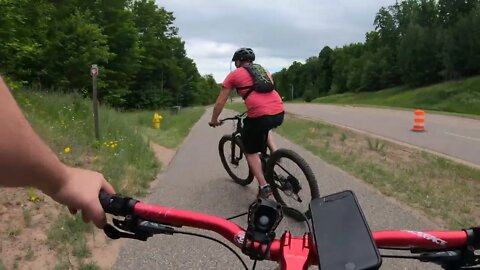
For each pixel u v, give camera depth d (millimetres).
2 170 974
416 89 93188
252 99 5426
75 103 11883
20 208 4891
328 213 1348
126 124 11758
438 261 1554
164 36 53062
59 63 23891
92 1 33062
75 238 4418
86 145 8289
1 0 12781
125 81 35938
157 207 1589
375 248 1230
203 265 4145
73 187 1235
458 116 32000
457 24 86312
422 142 15625
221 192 6746
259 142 5566
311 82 162125
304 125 19953
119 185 6367
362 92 118125
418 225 5309
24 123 1002
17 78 16719
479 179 8172
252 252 1540
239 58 5688
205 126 20172
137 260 4215
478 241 1534
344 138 14070
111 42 33844
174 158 9859
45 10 19406
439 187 7262
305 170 5148
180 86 58781
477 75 83438
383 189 6922
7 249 4098
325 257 1220
